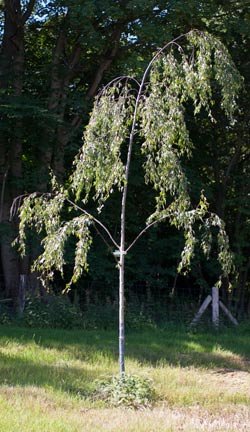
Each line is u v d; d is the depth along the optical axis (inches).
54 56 623.8
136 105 338.3
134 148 568.1
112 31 605.3
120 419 263.7
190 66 336.5
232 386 361.1
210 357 450.3
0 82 596.4
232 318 592.7
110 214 636.7
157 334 543.8
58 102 591.5
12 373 343.0
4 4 624.4
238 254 657.0
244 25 585.3
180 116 331.6
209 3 575.8
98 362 399.2
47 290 563.8
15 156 614.5
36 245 574.2
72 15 544.7
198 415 281.9
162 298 641.6
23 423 246.1
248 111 665.0
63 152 600.7
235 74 343.6
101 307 575.8
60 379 338.0
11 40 617.6
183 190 327.9
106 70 655.1
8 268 620.4
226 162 701.9
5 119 561.0
